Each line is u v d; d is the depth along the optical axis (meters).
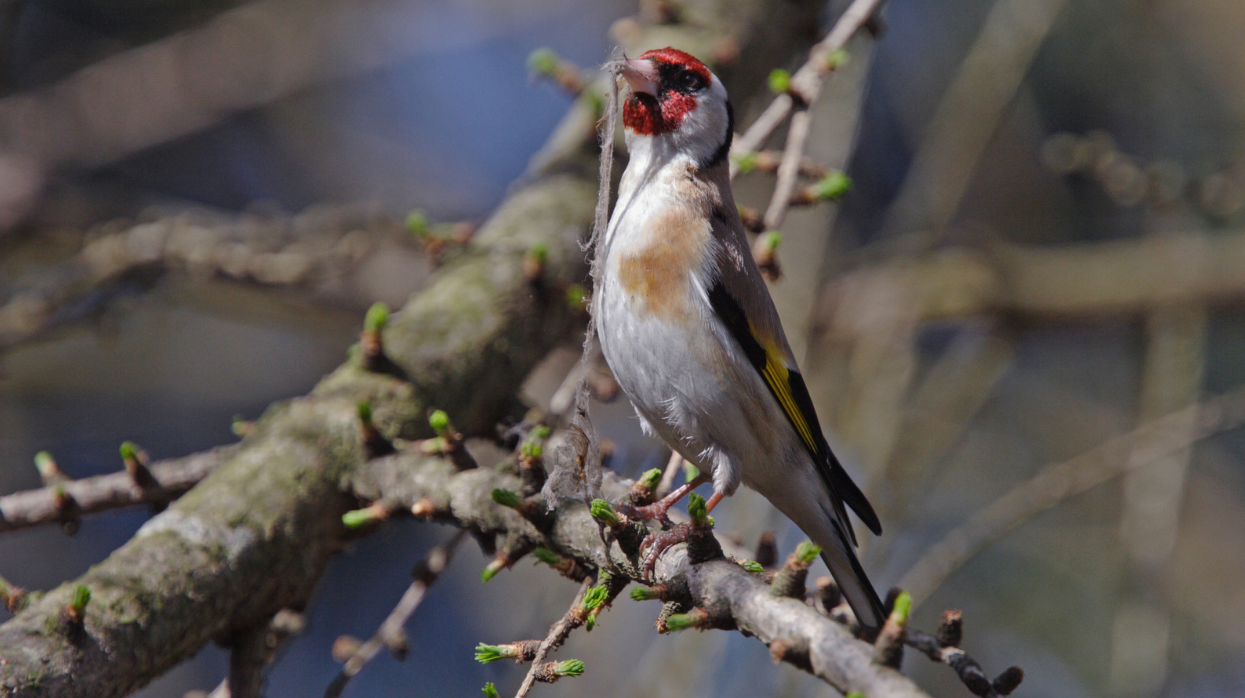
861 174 14.77
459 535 7.21
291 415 7.27
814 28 10.78
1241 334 13.98
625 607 9.97
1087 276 13.72
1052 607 12.50
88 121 13.33
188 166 15.09
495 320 8.24
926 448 10.90
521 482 5.71
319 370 14.80
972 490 13.37
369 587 13.34
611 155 6.06
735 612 4.54
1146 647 9.83
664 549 5.16
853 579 6.89
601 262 6.04
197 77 13.41
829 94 10.99
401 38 13.97
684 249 6.61
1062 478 9.35
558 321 8.59
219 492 6.71
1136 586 10.06
